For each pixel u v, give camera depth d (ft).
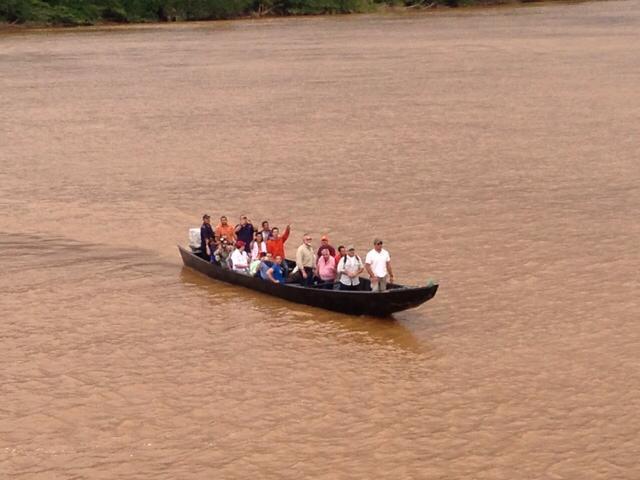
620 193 166.30
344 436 90.99
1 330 115.85
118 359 107.86
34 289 128.98
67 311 121.49
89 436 92.02
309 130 225.56
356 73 318.24
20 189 178.60
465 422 92.79
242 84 299.58
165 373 104.32
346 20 527.81
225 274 128.47
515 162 189.88
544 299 121.60
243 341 111.55
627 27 453.99
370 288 118.42
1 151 211.20
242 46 407.64
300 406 96.63
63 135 226.99
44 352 109.91
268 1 567.59
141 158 201.16
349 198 166.91
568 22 486.38
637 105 248.52
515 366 103.91
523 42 401.08
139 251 143.64
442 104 256.52
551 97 264.31
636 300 120.37
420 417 93.91
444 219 153.89
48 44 427.74
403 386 100.07
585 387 98.78
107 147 212.84
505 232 146.92
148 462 87.51
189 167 192.13
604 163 187.42
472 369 103.40
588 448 87.97
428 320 116.16
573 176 178.50
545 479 83.41
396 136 216.54
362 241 144.36
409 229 149.38
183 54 381.81
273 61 354.33
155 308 121.80
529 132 217.97
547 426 91.71
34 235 151.64
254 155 201.26
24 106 268.00
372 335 112.06
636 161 188.44
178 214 160.35
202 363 106.52
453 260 135.74
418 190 170.91
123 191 175.22
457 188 171.73
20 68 347.97
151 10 540.11
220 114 249.34
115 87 299.58
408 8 595.06
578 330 112.27
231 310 120.37
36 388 101.50
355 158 196.24
